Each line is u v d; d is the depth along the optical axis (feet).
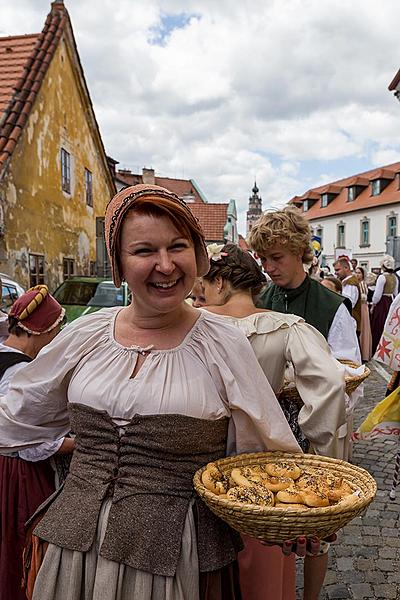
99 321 5.00
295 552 3.92
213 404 4.47
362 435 11.21
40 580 4.27
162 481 4.29
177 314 4.70
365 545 9.86
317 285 8.64
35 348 7.36
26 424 5.28
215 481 4.19
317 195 174.50
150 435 4.28
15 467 6.57
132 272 4.25
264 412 4.67
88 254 46.19
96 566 4.17
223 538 4.40
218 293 6.67
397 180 137.80
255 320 6.15
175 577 4.09
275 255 8.16
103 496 4.29
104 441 4.46
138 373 4.49
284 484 4.32
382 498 11.85
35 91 33.73
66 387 5.08
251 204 226.58
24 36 39.58
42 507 4.80
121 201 4.39
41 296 7.38
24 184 32.68
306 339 5.93
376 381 24.49
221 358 4.62
